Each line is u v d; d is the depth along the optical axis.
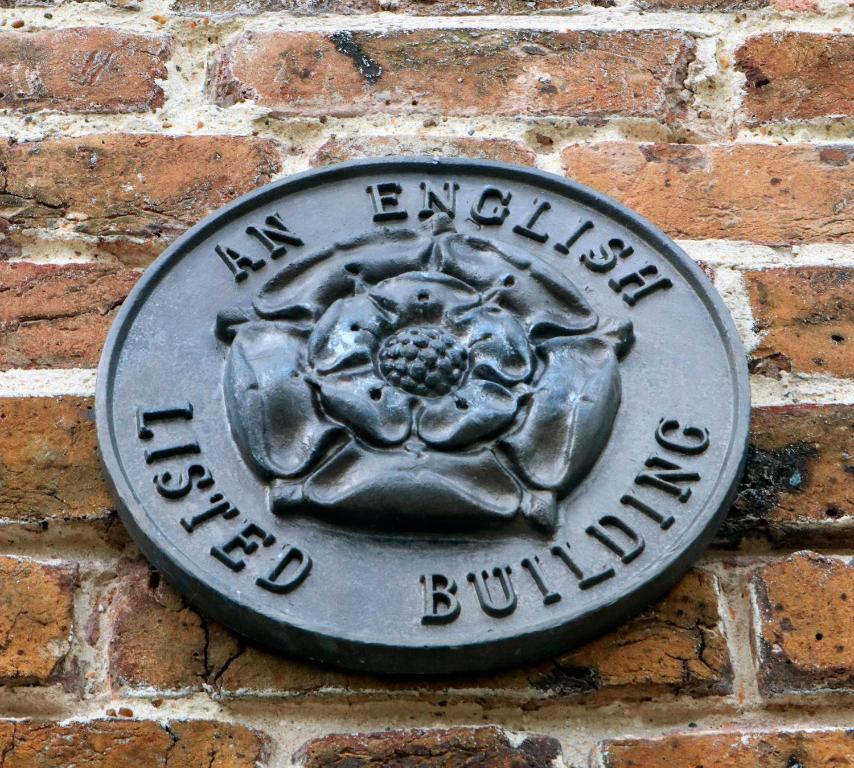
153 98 1.14
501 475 0.88
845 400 1.00
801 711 0.88
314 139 1.12
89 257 1.06
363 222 1.02
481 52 1.17
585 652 0.88
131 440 0.91
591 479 0.90
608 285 0.99
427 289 0.96
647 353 0.96
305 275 0.98
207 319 0.97
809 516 0.95
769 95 1.16
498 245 0.99
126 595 0.91
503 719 0.87
